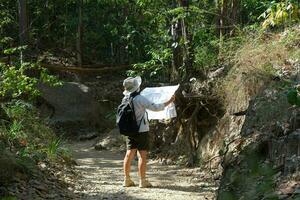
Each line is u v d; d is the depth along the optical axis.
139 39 17.16
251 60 7.70
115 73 19.73
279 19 8.01
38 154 7.80
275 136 4.94
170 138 9.91
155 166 9.07
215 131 8.56
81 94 15.70
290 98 3.12
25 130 9.38
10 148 7.48
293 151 4.50
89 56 20.81
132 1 18.05
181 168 8.72
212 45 9.80
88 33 20.09
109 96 17.55
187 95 9.27
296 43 7.52
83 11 19.72
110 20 19.12
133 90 7.14
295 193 3.86
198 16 10.40
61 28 20.98
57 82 10.87
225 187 4.52
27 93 11.54
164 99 7.72
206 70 9.58
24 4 15.86
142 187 7.06
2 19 18.39
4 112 9.42
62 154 8.85
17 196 5.88
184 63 9.92
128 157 7.13
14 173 6.44
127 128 6.99
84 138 14.12
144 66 11.47
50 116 15.01
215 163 8.09
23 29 15.84
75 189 6.86
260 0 11.09
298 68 6.75
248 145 5.23
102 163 9.50
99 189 6.93
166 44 11.85
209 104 9.03
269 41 7.91
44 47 20.62
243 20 12.05
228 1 10.91
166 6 12.70
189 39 10.09
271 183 3.49
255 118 5.93
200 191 6.79
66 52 20.67
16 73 9.77
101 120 15.73
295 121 4.86
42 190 6.30
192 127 9.23
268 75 7.09
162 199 6.32
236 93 8.02
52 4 20.23
